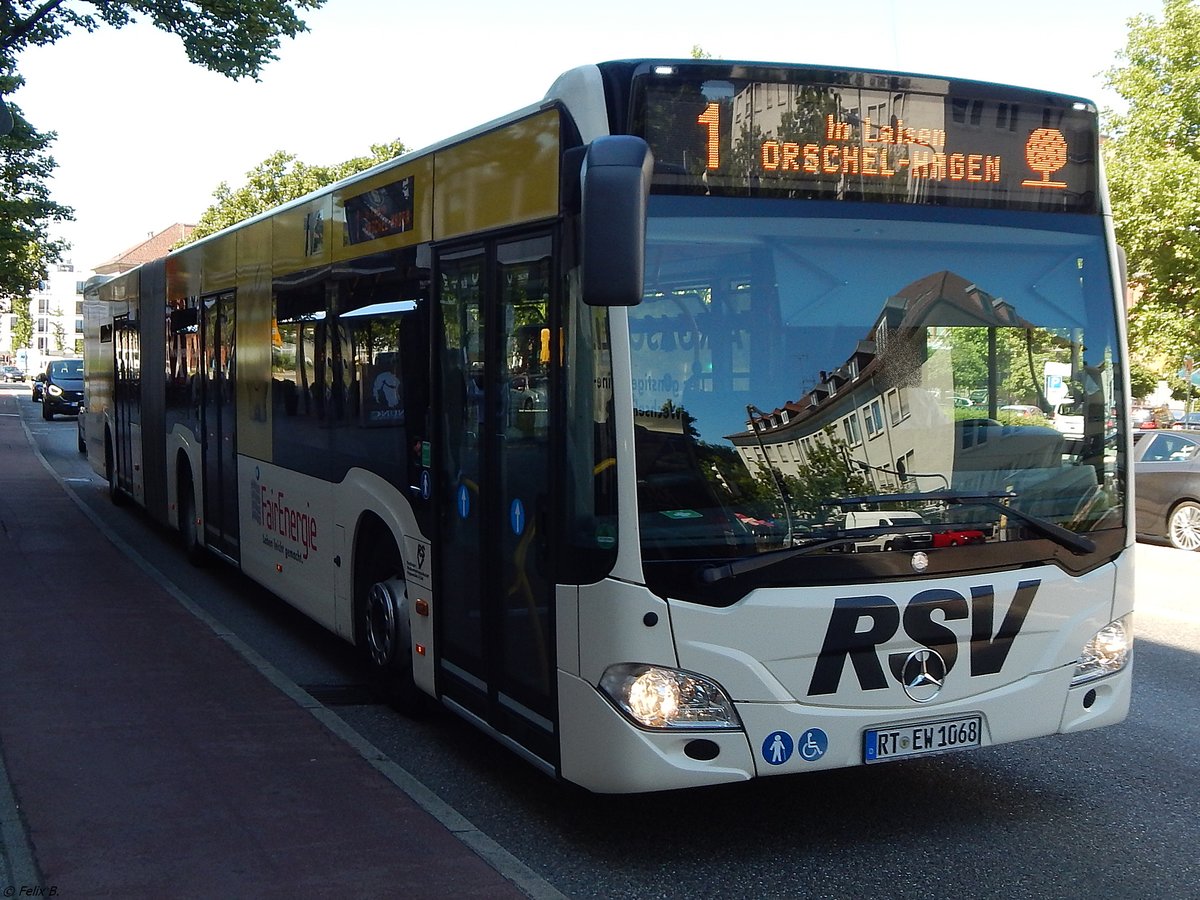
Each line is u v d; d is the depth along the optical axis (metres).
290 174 50.09
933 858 4.84
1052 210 5.08
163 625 8.77
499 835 5.04
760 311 4.55
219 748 5.89
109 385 16.81
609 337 4.39
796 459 4.52
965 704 4.70
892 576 4.58
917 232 4.81
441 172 5.80
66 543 12.92
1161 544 15.41
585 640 4.51
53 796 5.15
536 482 4.87
